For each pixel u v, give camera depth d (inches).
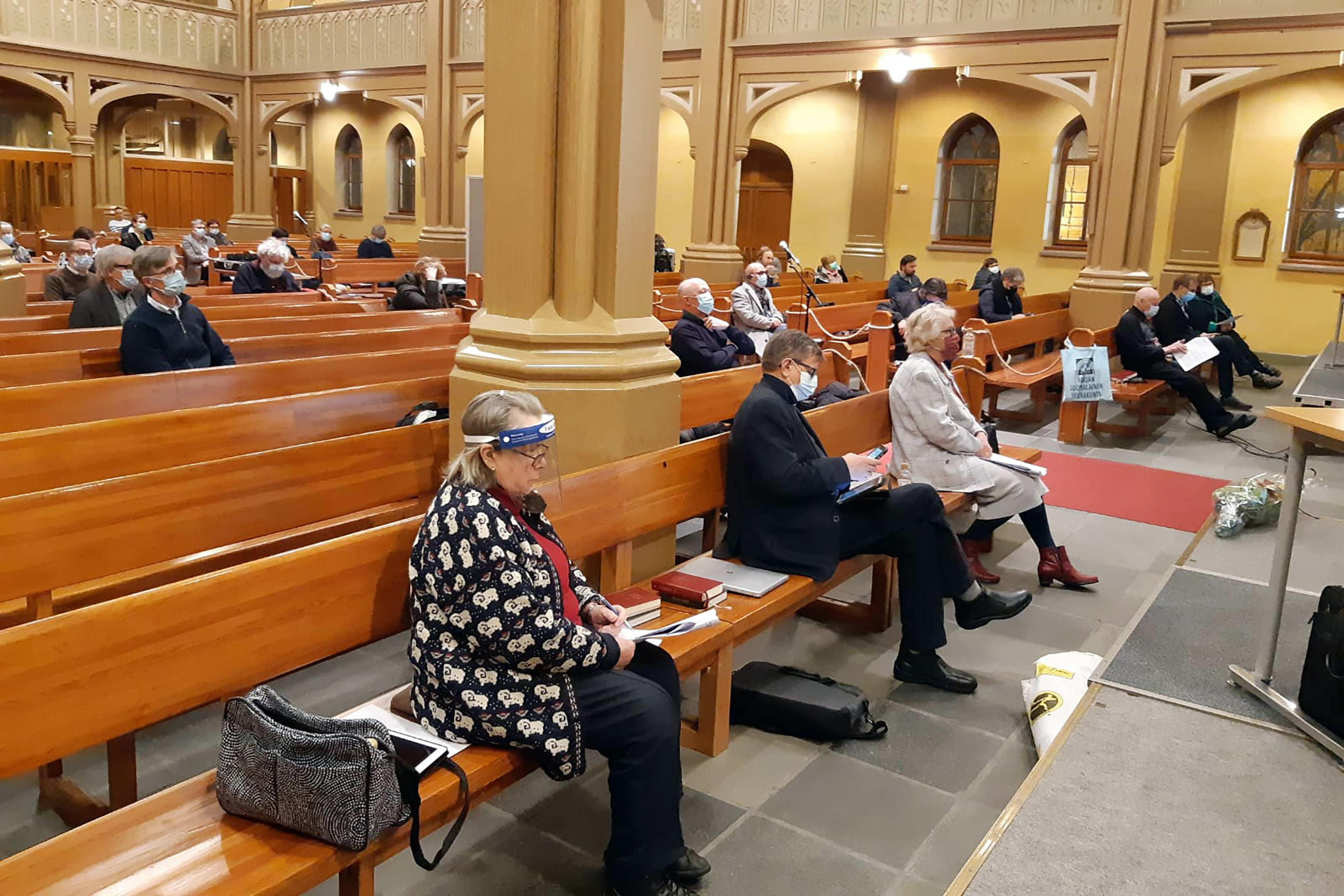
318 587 103.9
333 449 140.6
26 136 775.1
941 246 603.2
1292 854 100.5
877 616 170.9
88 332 214.4
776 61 510.3
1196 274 525.0
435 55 620.4
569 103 140.9
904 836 115.3
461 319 296.8
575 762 94.6
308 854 79.9
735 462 146.9
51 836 111.4
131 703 88.7
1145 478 270.5
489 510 93.8
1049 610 181.8
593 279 147.9
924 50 472.4
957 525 184.7
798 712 134.5
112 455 141.6
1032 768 130.5
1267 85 508.1
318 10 680.4
